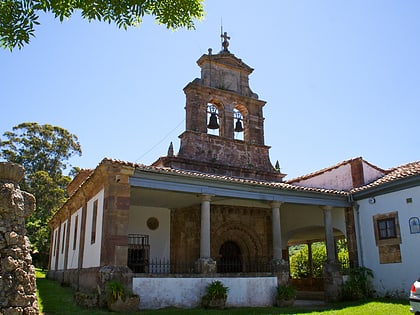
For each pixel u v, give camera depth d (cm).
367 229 1667
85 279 1381
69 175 4531
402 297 1477
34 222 3547
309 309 1260
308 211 1964
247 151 1942
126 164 1227
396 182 1547
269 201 1543
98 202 1359
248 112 2006
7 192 711
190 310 1130
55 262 2298
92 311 1057
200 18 667
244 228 1908
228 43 2077
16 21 568
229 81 1995
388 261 1555
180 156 1756
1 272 666
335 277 1560
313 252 2936
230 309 1219
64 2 579
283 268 1454
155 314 1034
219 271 1800
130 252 1723
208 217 1373
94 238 1353
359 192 1702
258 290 1373
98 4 601
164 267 1759
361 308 1241
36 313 694
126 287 1130
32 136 4378
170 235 1823
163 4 639
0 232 687
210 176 1371
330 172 1947
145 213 1797
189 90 1877
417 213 1471
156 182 1298
